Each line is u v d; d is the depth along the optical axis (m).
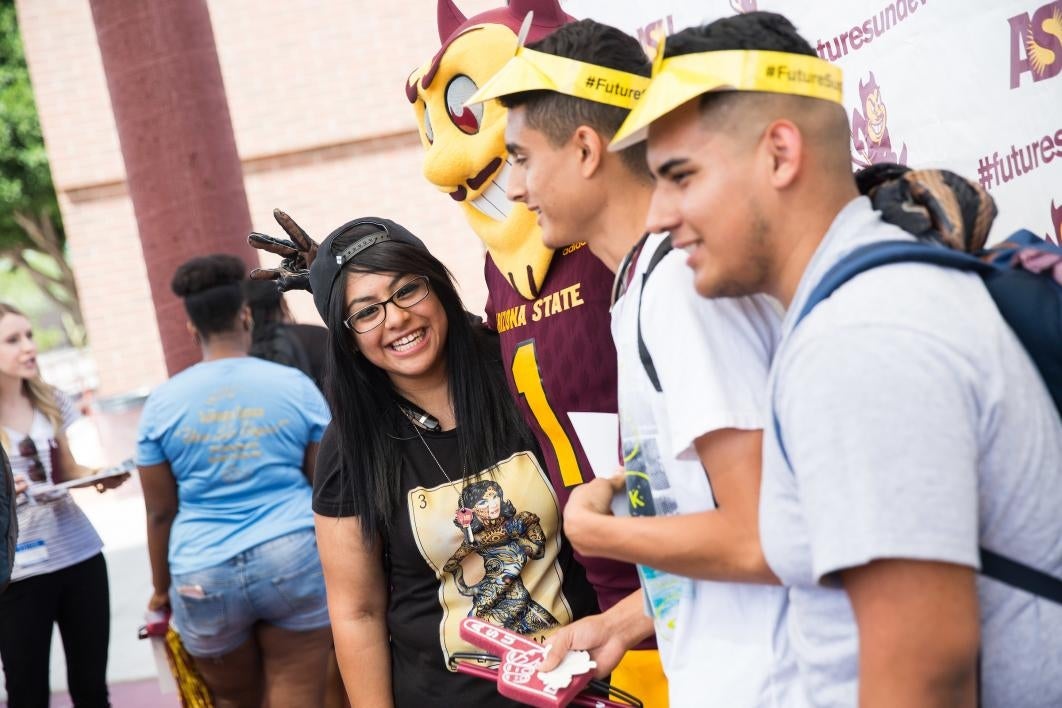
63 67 12.35
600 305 2.22
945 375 1.19
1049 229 2.26
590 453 2.28
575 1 3.04
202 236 5.06
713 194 1.34
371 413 2.39
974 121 2.34
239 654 3.76
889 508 1.17
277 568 3.64
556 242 1.80
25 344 4.23
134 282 12.66
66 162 12.46
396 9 11.95
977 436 1.22
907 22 2.42
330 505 2.44
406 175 12.16
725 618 1.62
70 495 4.36
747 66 1.31
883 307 1.22
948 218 1.33
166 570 3.90
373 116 12.06
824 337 1.23
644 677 2.20
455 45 2.35
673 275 1.56
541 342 2.31
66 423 4.36
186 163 5.02
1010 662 1.28
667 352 1.54
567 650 2.06
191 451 3.64
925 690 1.19
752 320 1.54
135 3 4.95
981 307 1.26
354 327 2.32
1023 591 1.27
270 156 12.12
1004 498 1.25
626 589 2.24
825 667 1.39
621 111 1.70
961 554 1.16
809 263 1.34
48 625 4.25
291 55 12.02
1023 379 1.25
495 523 2.35
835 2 2.57
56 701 5.81
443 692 2.38
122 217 12.59
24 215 19.22
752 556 1.48
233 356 3.82
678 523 1.54
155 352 12.73
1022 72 2.25
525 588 2.36
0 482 3.43
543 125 1.72
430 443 2.39
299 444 3.75
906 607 1.18
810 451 1.22
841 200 1.36
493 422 2.38
